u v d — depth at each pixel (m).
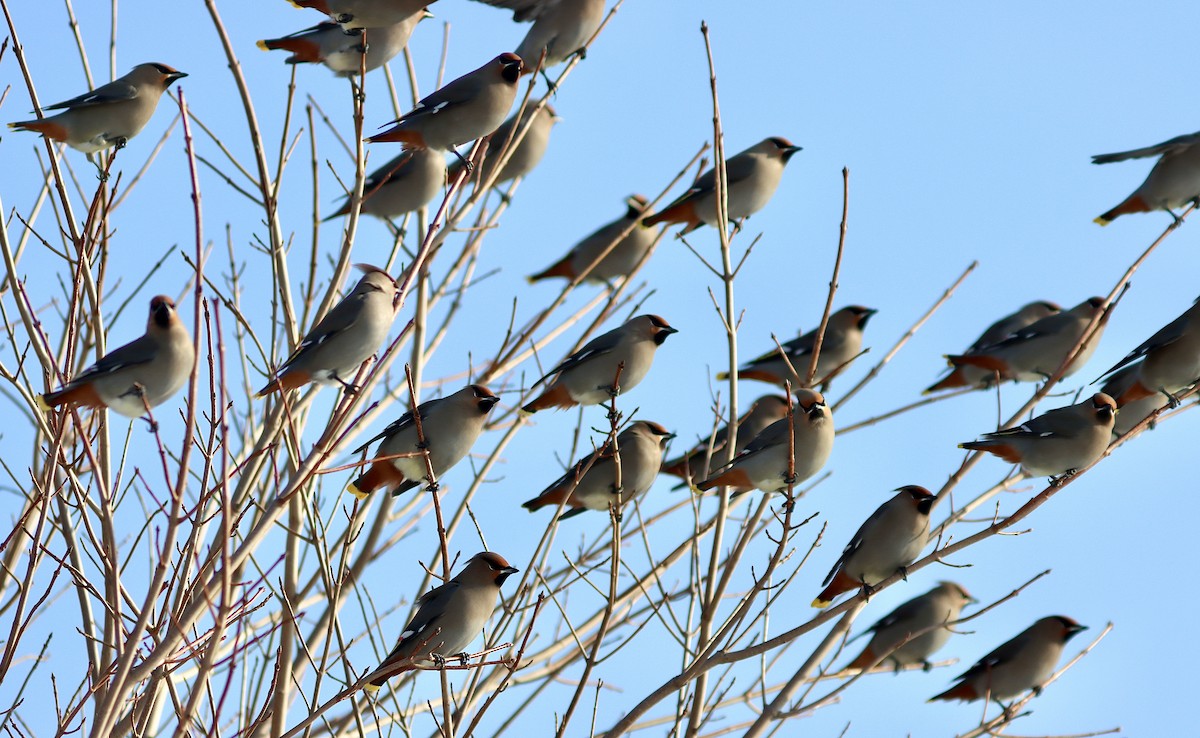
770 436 13.45
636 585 13.20
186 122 8.28
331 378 11.83
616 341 14.90
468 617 12.27
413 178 17.75
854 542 13.62
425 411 13.06
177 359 11.09
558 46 15.77
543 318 14.80
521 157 18.97
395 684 12.77
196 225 8.29
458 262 14.06
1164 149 15.62
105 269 11.20
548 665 13.14
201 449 9.04
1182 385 14.64
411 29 14.73
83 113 13.39
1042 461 13.30
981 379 17.84
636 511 14.37
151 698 9.35
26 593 9.70
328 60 14.40
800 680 11.50
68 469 9.97
